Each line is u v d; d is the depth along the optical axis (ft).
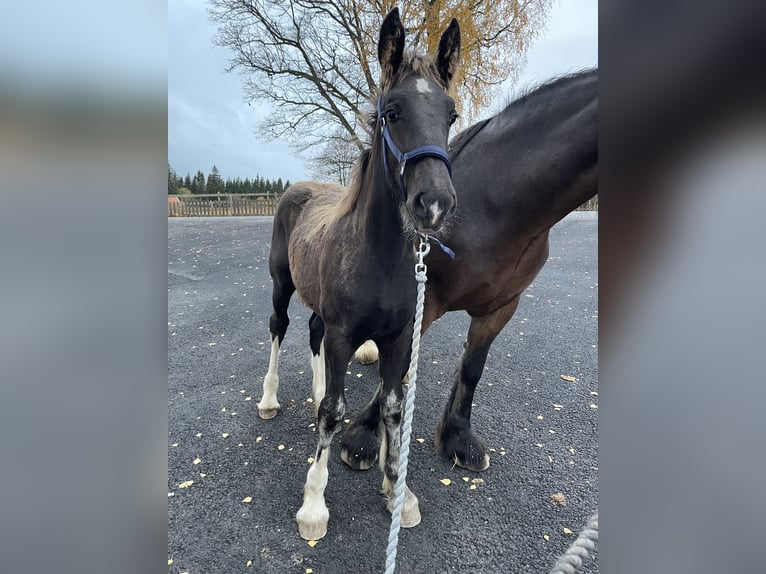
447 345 12.69
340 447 7.60
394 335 5.50
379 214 4.81
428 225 3.93
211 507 6.18
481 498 6.39
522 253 5.84
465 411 7.37
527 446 7.69
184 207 51.70
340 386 5.47
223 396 9.51
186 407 9.02
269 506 6.22
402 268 5.02
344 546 5.52
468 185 5.83
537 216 5.44
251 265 23.39
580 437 7.97
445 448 7.34
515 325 14.32
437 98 4.38
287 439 7.88
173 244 28.60
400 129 4.35
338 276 5.23
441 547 5.51
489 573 5.15
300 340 13.06
